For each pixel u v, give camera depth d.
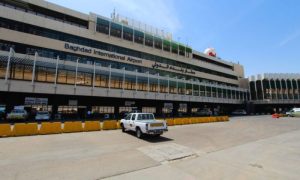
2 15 24.30
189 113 46.94
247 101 59.53
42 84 23.92
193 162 7.38
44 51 27.06
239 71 68.19
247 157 8.15
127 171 6.23
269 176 5.89
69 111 29.03
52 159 7.52
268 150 9.49
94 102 31.67
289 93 55.38
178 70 44.78
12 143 10.45
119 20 39.59
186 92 41.28
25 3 26.98
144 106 38.38
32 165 6.73
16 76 22.33
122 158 7.80
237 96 56.31
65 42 28.64
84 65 27.89
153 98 34.88
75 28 30.19
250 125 22.52
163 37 43.78
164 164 7.06
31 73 23.50
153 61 39.81
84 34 31.08
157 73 37.00
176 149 9.54
